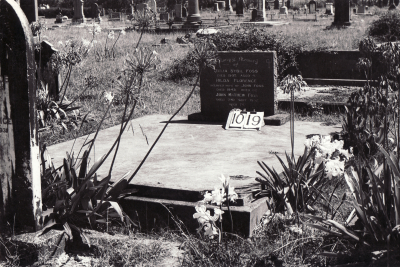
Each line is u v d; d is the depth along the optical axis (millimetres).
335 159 4875
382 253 3861
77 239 4547
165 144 7164
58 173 5062
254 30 15141
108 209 4785
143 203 4934
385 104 6965
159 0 57625
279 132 7875
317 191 4965
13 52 4227
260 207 4773
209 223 4156
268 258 4062
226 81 8820
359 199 4250
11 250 4301
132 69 4359
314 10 49844
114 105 10953
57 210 4570
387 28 23078
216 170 5758
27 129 4285
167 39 23938
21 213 4426
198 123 8766
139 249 4309
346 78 13812
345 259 3941
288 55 14281
